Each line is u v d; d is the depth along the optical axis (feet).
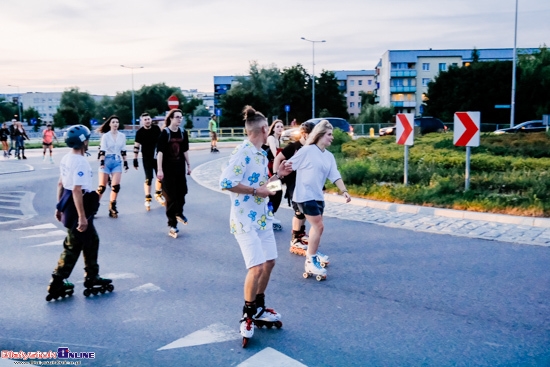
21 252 23.97
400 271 20.29
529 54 180.75
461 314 15.80
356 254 22.88
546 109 175.01
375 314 15.92
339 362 12.75
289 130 99.66
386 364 12.60
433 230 26.96
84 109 370.94
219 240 26.13
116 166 32.48
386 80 301.43
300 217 23.27
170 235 27.17
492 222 28.45
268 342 13.99
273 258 14.78
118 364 12.76
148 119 33.86
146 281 19.48
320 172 19.40
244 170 13.99
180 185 26.96
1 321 15.65
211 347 13.73
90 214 17.35
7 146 89.04
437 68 291.17
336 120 110.93
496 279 19.04
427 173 43.50
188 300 17.40
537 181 37.55
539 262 20.98
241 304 17.01
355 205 35.12
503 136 75.51
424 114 213.05
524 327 14.76
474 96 188.96
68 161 16.96
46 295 18.07
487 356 12.96
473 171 46.34
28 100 595.47
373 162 51.06
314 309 16.44
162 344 13.94
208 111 403.13
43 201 39.58
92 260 17.79
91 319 15.78
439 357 12.94
